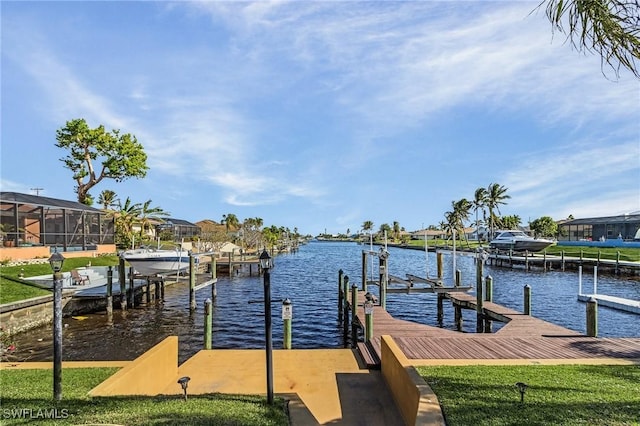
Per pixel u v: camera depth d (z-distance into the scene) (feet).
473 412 16.94
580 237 209.77
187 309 68.23
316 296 84.07
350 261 196.34
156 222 186.39
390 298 78.69
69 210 98.73
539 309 66.28
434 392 19.21
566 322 57.11
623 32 14.49
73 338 49.06
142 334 51.42
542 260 133.39
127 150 127.95
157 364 23.72
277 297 82.33
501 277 114.21
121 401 18.26
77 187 127.95
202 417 16.61
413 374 19.94
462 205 270.26
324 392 23.77
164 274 81.61
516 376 22.00
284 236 382.01
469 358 27.81
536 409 17.16
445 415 16.71
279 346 46.88
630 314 58.90
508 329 38.24
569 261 132.05
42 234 90.89
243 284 103.50
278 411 18.70
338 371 27.66
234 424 16.16
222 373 27.12
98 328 54.39
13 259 77.92
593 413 16.62
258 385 24.89
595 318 35.14
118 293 67.51
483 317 50.98
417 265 162.40
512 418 16.29
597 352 29.40
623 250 150.00
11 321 47.19
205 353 31.83
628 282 100.42
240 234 216.54
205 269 129.49
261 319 61.16
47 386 20.53
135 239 137.18
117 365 24.61
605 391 19.45
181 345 46.73
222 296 83.56
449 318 62.90
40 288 57.77
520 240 153.17
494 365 24.44
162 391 23.77
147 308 69.10
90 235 108.58
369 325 34.65
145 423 15.61
